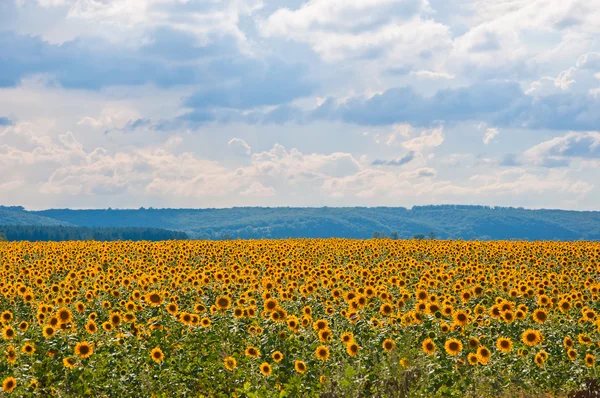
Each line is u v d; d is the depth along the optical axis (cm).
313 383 1351
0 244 5562
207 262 3450
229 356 1520
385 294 1953
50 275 3027
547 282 2400
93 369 1395
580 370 1506
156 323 1662
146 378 1368
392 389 1356
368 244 4812
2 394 1259
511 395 1410
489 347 1573
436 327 1608
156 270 2825
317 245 4700
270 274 2673
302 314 1881
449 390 1312
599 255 3766
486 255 3872
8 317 1684
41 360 1433
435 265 3052
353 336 1584
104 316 1925
